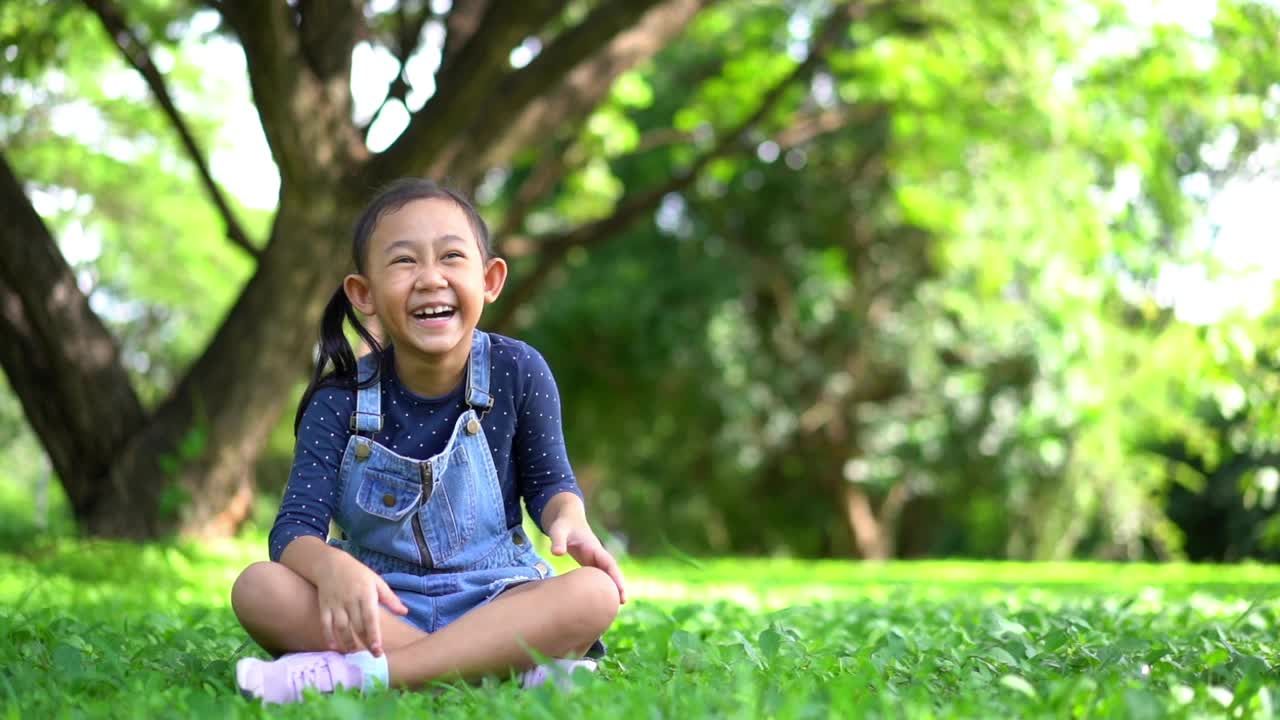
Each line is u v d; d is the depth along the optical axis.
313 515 2.89
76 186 15.01
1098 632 3.58
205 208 16.53
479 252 3.02
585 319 20.67
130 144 15.12
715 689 2.56
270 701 2.57
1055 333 16.53
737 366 20.48
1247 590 7.18
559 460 3.10
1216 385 8.15
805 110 18.41
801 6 15.28
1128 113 12.36
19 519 12.64
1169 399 13.55
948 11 12.09
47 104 13.54
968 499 21.67
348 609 2.64
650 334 20.55
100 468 8.84
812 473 22.94
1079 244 12.91
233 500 8.94
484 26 7.89
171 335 16.39
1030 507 18.02
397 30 9.95
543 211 18.58
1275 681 2.78
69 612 4.61
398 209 2.97
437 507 2.95
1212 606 5.59
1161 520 16.39
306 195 8.07
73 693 2.62
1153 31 11.88
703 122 14.86
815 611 5.13
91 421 8.76
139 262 15.94
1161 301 13.23
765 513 23.67
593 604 2.81
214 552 7.83
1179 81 12.09
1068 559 19.50
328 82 7.95
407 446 2.99
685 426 21.95
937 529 24.20
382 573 2.95
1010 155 13.09
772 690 2.43
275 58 7.50
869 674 2.81
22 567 6.91
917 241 20.06
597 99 9.44
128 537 8.64
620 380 21.72
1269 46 10.81
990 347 19.28
